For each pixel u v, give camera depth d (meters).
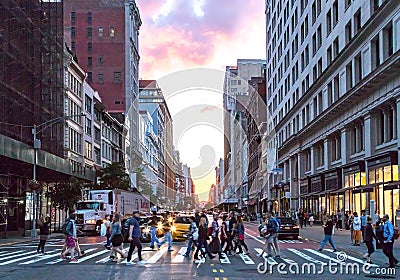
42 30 51.88
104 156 81.94
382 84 37.00
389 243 18.09
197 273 16.50
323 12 55.50
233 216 24.16
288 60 76.75
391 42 36.34
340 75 48.03
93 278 15.27
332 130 52.03
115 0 111.56
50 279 15.11
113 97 109.44
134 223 19.66
